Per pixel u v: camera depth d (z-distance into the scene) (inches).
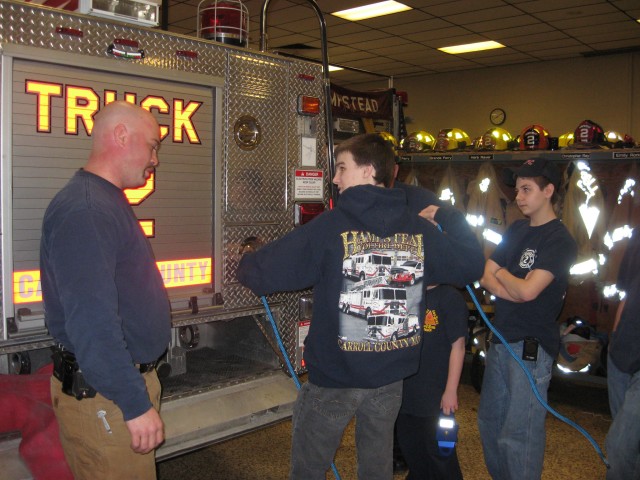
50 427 91.0
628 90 540.4
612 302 207.5
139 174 84.6
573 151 207.3
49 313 79.5
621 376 117.8
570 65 572.7
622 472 108.9
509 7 405.7
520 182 117.9
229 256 119.7
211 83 113.9
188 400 116.6
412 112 689.6
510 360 114.6
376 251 83.8
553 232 113.7
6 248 89.8
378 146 88.7
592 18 430.6
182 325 112.7
